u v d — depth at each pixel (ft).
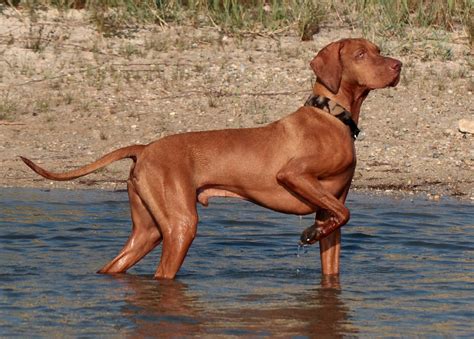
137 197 36.27
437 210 50.34
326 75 35.83
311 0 78.07
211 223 47.26
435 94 67.72
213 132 35.91
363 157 58.80
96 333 29.32
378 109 65.51
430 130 62.75
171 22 77.51
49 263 38.81
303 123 35.65
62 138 61.21
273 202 35.88
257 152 35.45
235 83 68.85
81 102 65.77
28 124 62.80
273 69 71.00
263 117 63.62
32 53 71.36
